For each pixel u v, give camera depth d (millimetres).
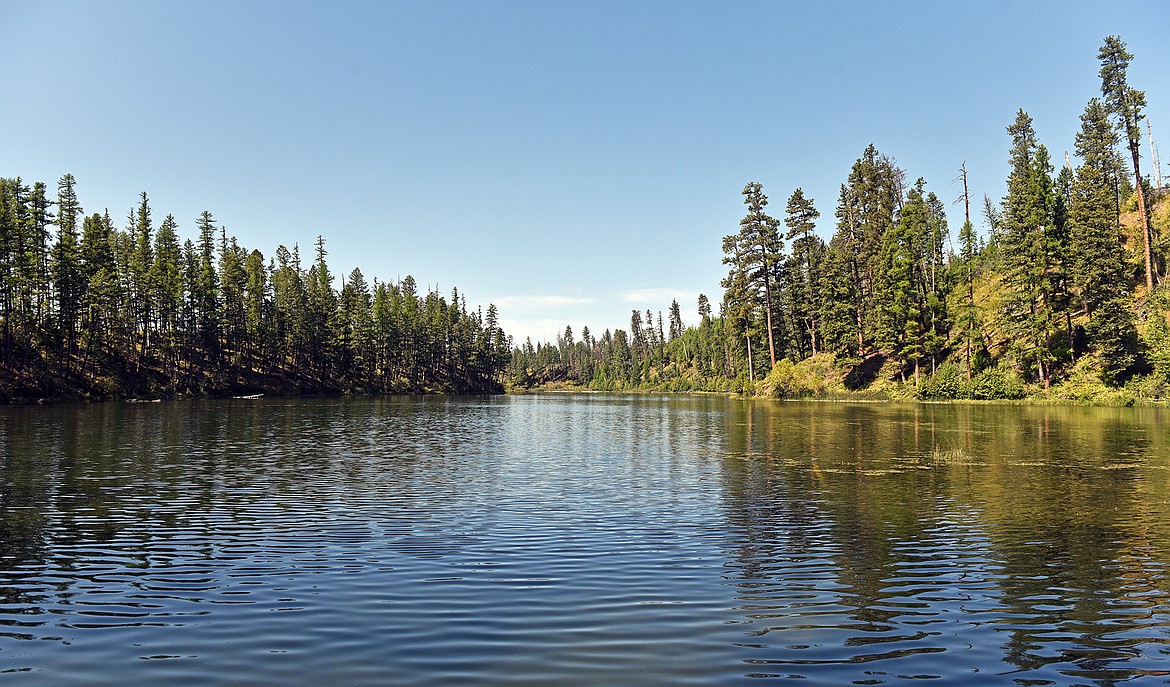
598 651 8398
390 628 9164
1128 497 18469
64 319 78875
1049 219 65812
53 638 8859
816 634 8992
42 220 76125
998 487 20109
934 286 83562
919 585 11062
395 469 24484
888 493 19297
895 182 103375
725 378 144250
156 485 20688
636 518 16141
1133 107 68500
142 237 95062
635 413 63688
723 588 10898
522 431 42156
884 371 80875
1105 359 61750
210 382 92750
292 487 20516
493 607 9984
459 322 165000
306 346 118812
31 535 14445
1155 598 10414
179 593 10672
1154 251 73688
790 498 18641
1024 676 7738
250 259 115000
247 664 8016
